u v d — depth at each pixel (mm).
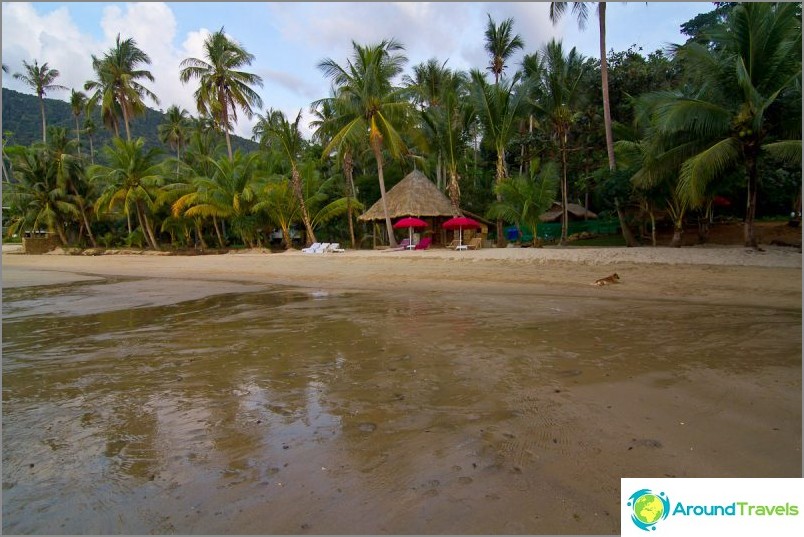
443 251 20875
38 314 9906
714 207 23672
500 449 3188
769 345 5652
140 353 6230
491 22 30859
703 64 13828
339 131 23984
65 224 39500
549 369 4918
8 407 4316
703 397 4008
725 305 8625
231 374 5113
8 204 38031
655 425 3488
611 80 24422
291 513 2541
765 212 23859
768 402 3848
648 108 15758
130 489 2859
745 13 13062
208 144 43438
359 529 2385
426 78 32656
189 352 6191
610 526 2367
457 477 2848
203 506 2643
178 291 13391
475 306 9188
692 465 2906
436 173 35562
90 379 5117
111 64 36781
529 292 10984
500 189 21188
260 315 8914
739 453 3035
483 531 2338
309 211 29688
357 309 9242
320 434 3518
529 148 27547
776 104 13148
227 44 32156
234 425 3744
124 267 23000
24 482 2986
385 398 4223
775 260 12219
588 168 26953
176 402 4316
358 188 35219
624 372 4750
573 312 8250
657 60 26094
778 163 18266
